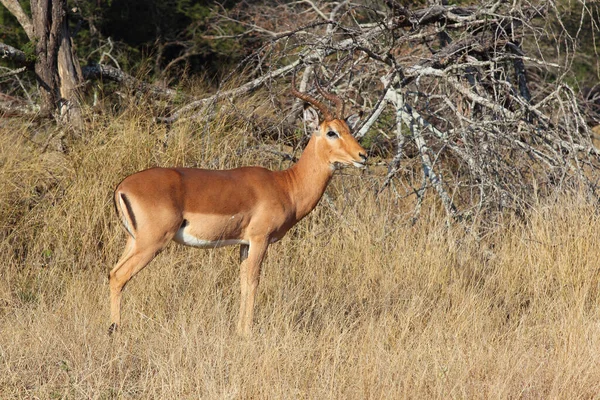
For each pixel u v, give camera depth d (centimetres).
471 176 1254
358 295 1064
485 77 1380
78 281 1026
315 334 937
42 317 898
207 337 866
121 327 895
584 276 1064
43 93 1416
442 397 748
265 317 977
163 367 771
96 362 802
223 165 1255
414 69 1315
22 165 1196
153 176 884
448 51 1370
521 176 1257
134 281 1032
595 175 1284
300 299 1034
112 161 1189
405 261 1125
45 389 729
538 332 962
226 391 729
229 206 916
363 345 858
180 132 1252
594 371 807
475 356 841
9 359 791
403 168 1227
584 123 1254
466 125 1295
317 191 997
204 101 1392
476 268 1123
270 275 1081
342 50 1357
